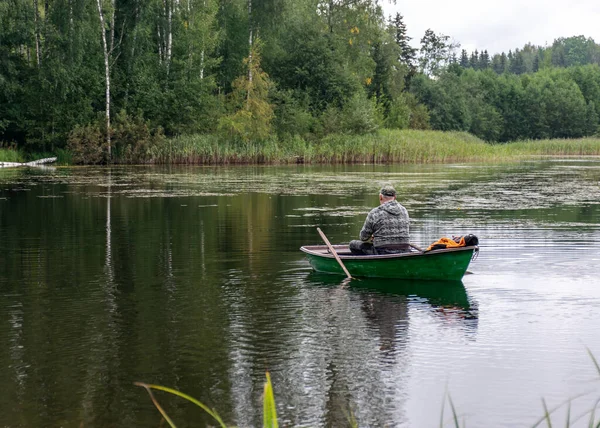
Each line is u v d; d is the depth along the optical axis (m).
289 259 11.66
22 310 8.39
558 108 111.50
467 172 35.34
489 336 7.21
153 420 5.28
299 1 62.84
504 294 9.05
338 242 13.37
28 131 45.97
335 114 55.25
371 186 26.34
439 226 15.27
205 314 8.16
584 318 7.88
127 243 13.34
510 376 6.08
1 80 43.00
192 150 45.41
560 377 6.06
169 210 18.66
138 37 46.78
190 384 5.98
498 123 107.94
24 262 11.45
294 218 16.94
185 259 11.69
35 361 6.54
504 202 20.31
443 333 7.34
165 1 48.88
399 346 6.92
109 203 20.41
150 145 45.19
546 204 19.75
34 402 5.60
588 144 68.75
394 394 5.73
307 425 5.19
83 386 5.93
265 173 35.06
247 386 5.92
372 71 70.62
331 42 61.22
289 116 52.75
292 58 59.88
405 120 75.25
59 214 17.84
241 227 15.41
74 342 7.11
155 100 47.84
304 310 8.32
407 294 9.11
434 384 5.93
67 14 43.03
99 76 46.25
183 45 49.75
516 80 121.56
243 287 9.58
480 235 13.92
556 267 10.74
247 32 55.12
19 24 43.19
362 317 7.99
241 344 7.02
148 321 7.88
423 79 96.44
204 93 50.00
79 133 43.81
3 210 18.72
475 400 5.60
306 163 47.03
